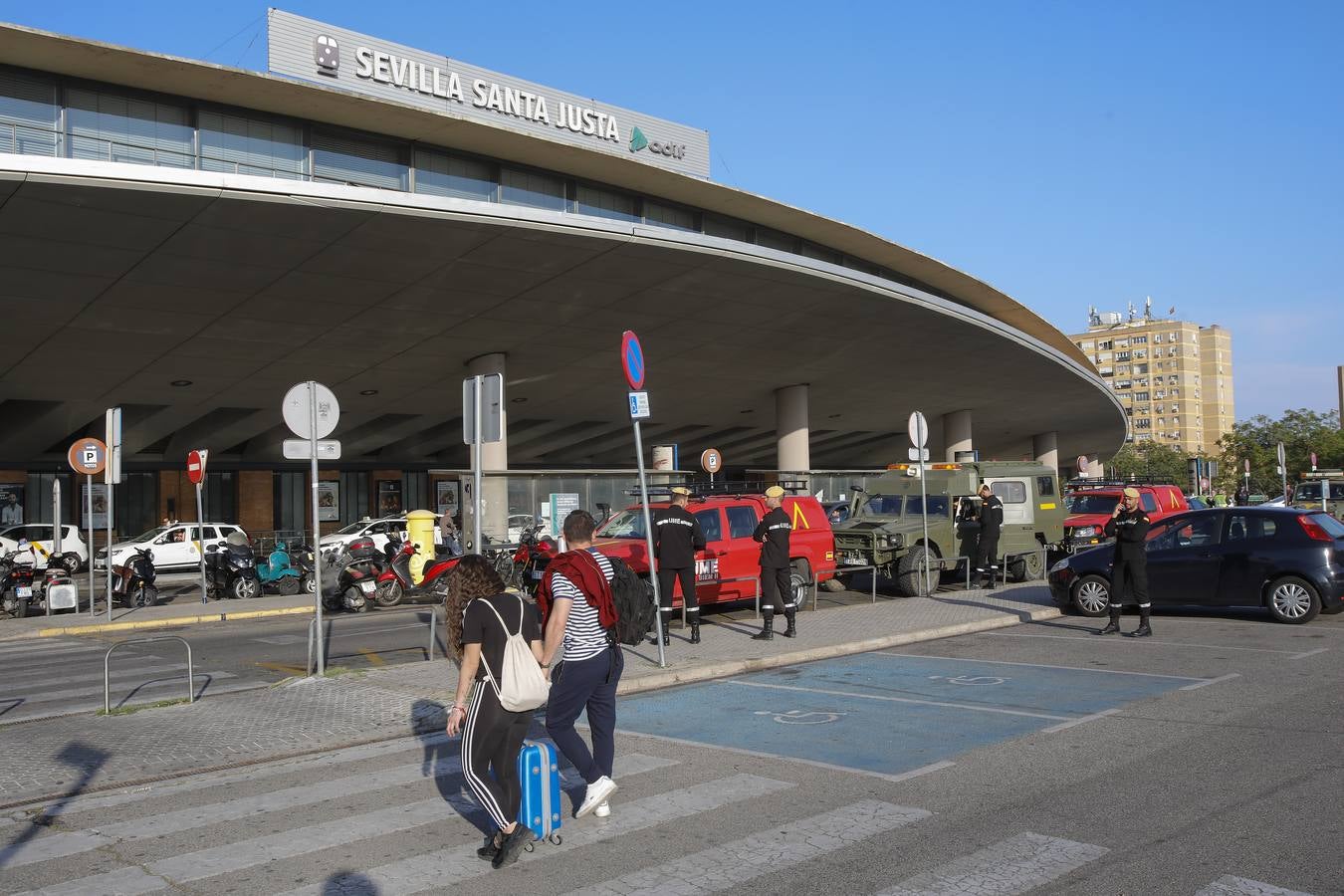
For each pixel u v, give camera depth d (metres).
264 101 24.11
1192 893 4.54
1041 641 12.81
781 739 7.85
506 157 29.02
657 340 29.88
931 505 18.92
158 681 11.67
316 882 5.04
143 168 17.36
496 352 29.27
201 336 25.00
